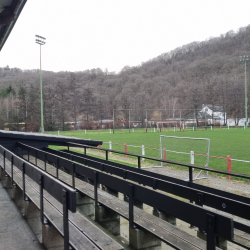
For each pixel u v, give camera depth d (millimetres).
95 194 5043
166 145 16750
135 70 135625
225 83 79125
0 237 4051
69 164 6141
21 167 4977
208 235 2533
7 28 8203
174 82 114688
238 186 8609
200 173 10570
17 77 109625
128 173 5191
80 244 3064
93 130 49781
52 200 4629
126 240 4582
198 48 158750
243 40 138250
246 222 5172
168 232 3664
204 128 51906
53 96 66125
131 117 60344
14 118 57812
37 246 3766
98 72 137750
